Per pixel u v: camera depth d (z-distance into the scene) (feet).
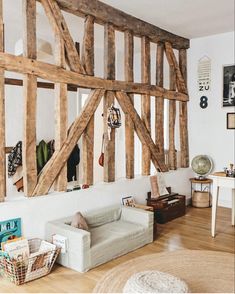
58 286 9.33
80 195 12.64
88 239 10.27
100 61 20.36
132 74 15.65
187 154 19.66
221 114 18.42
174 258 11.23
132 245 11.95
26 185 11.21
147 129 16.72
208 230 14.49
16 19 15.39
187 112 19.70
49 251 9.95
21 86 16.03
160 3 13.73
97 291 9.00
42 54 12.24
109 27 14.20
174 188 18.12
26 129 11.12
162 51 17.71
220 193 18.81
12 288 9.20
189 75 19.56
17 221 10.62
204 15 15.25
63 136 12.32
